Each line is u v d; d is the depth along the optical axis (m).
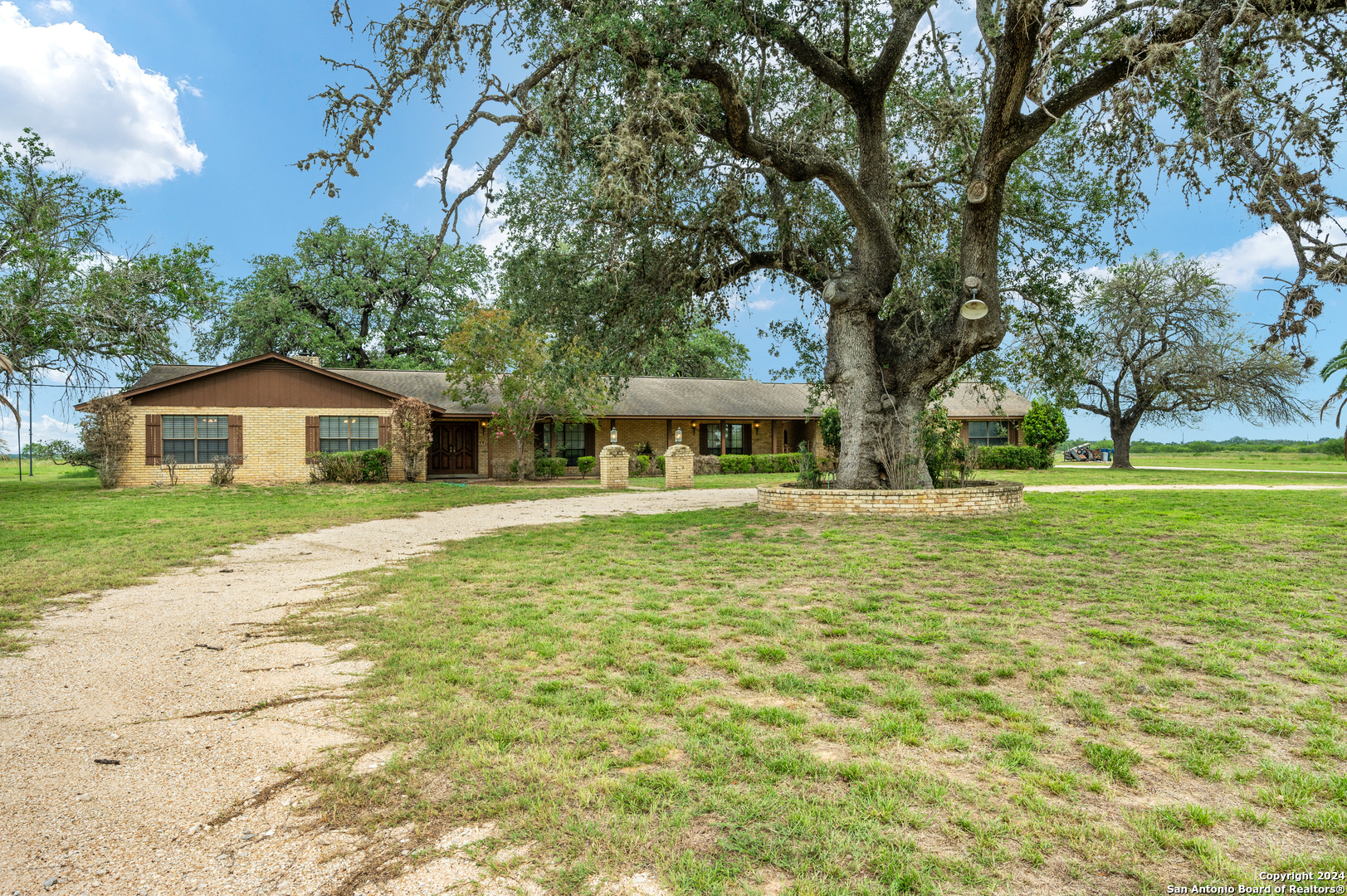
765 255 14.41
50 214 20.92
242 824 2.62
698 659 4.50
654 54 9.79
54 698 3.99
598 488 21.44
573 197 12.34
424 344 36.97
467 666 4.41
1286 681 4.02
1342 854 2.34
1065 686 3.96
